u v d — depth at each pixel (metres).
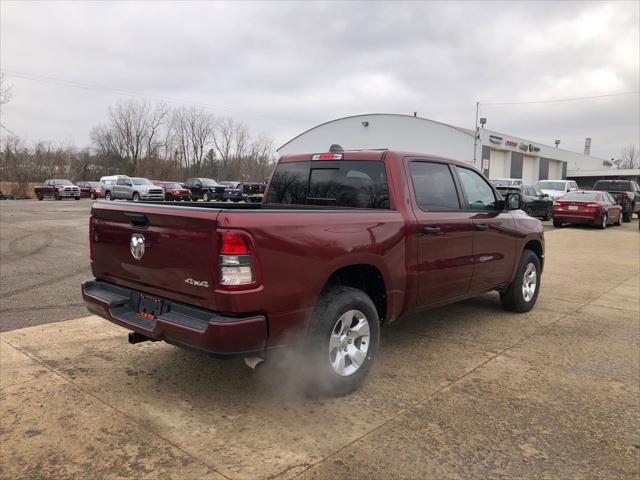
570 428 3.31
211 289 3.06
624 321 5.95
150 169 75.75
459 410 3.54
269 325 3.19
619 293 7.56
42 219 19.58
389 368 4.32
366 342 3.86
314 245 3.39
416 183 4.46
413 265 4.25
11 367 4.21
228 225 3.00
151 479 2.69
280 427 3.27
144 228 3.51
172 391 3.79
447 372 4.25
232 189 37.62
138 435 3.14
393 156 4.38
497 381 4.07
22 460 2.84
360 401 3.67
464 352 4.76
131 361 4.38
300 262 3.30
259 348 3.16
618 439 3.18
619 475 2.79
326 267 3.47
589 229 18.98
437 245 4.50
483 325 5.68
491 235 5.29
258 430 3.23
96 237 4.06
